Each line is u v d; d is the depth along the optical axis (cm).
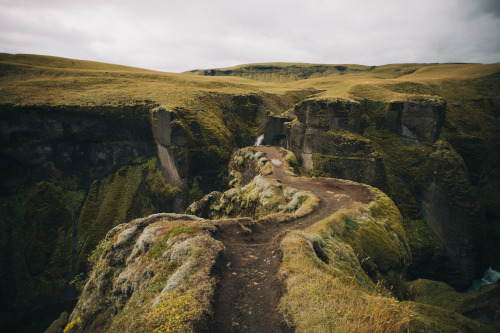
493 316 2552
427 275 6022
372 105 7650
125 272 1714
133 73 14162
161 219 2219
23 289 7344
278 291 1125
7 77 10862
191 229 1775
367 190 3531
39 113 8381
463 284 5953
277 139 11725
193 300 1012
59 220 8631
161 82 13812
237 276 1321
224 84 15550
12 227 8050
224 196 4869
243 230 2116
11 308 6975
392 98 7538
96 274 1930
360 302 949
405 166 6850
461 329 1030
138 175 9794
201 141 9606
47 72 12038
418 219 6512
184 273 1243
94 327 1606
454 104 8675
